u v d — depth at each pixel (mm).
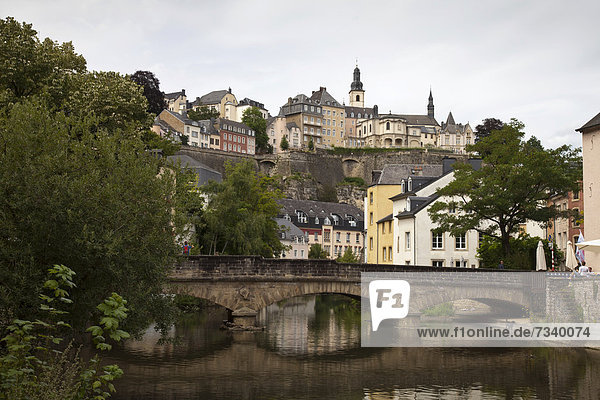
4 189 17938
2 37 35531
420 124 194625
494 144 44188
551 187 42375
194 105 190500
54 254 18500
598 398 22266
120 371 11922
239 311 38688
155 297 22000
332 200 151750
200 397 22172
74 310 19219
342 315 54125
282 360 29844
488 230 49812
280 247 66250
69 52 40531
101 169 20906
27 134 18719
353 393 23125
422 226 54906
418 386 24438
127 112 40500
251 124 166875
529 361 29750
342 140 188000
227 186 56844
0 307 16328
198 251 49219
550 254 46656
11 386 10969
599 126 41938
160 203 21250
